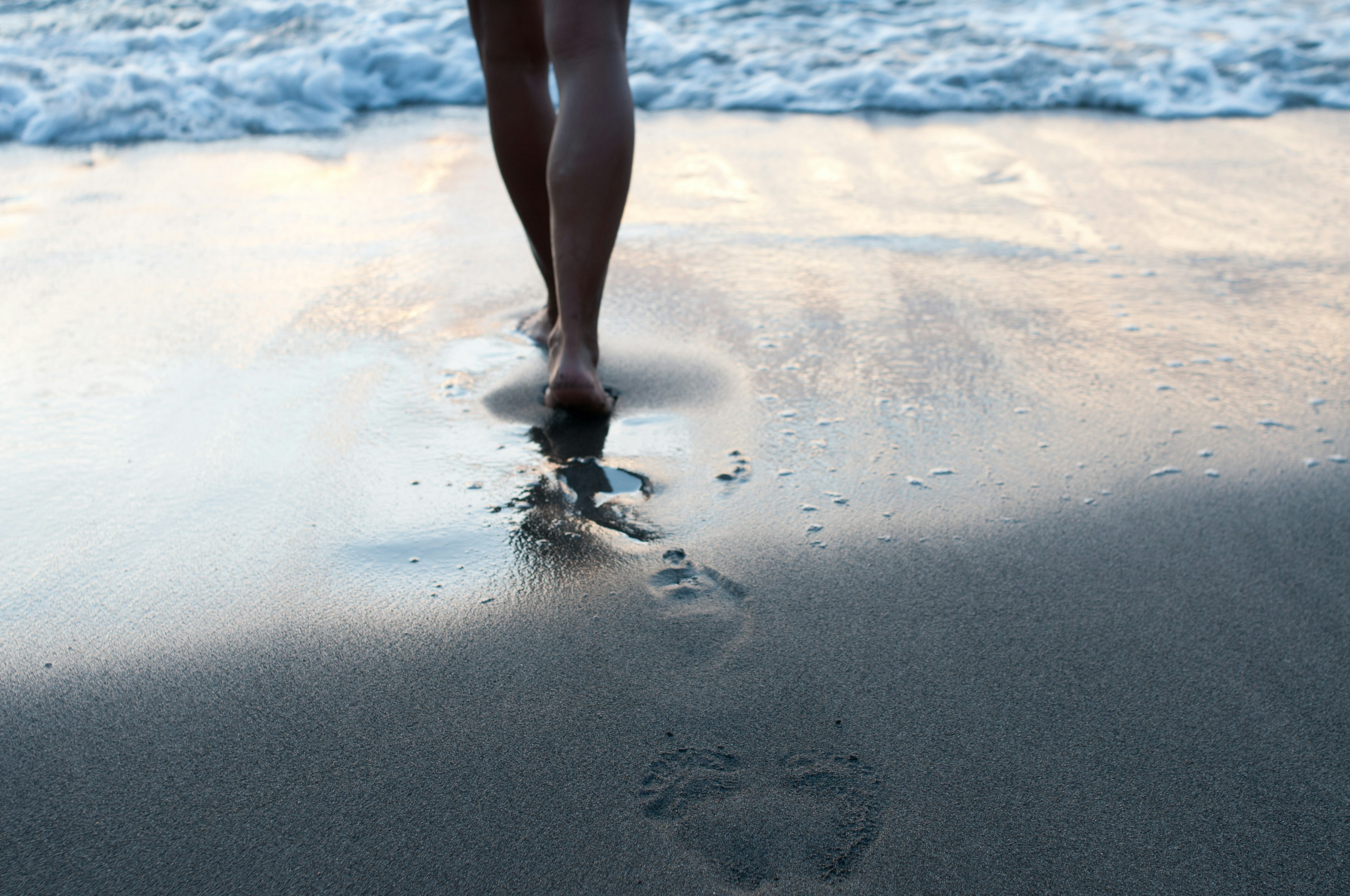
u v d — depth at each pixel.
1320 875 0.72
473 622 1.00
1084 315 1.79
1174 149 3.00
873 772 0.81
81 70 3.54
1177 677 0.92
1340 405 1.46
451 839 0.75
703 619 1.00
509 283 1.91
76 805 0.78
